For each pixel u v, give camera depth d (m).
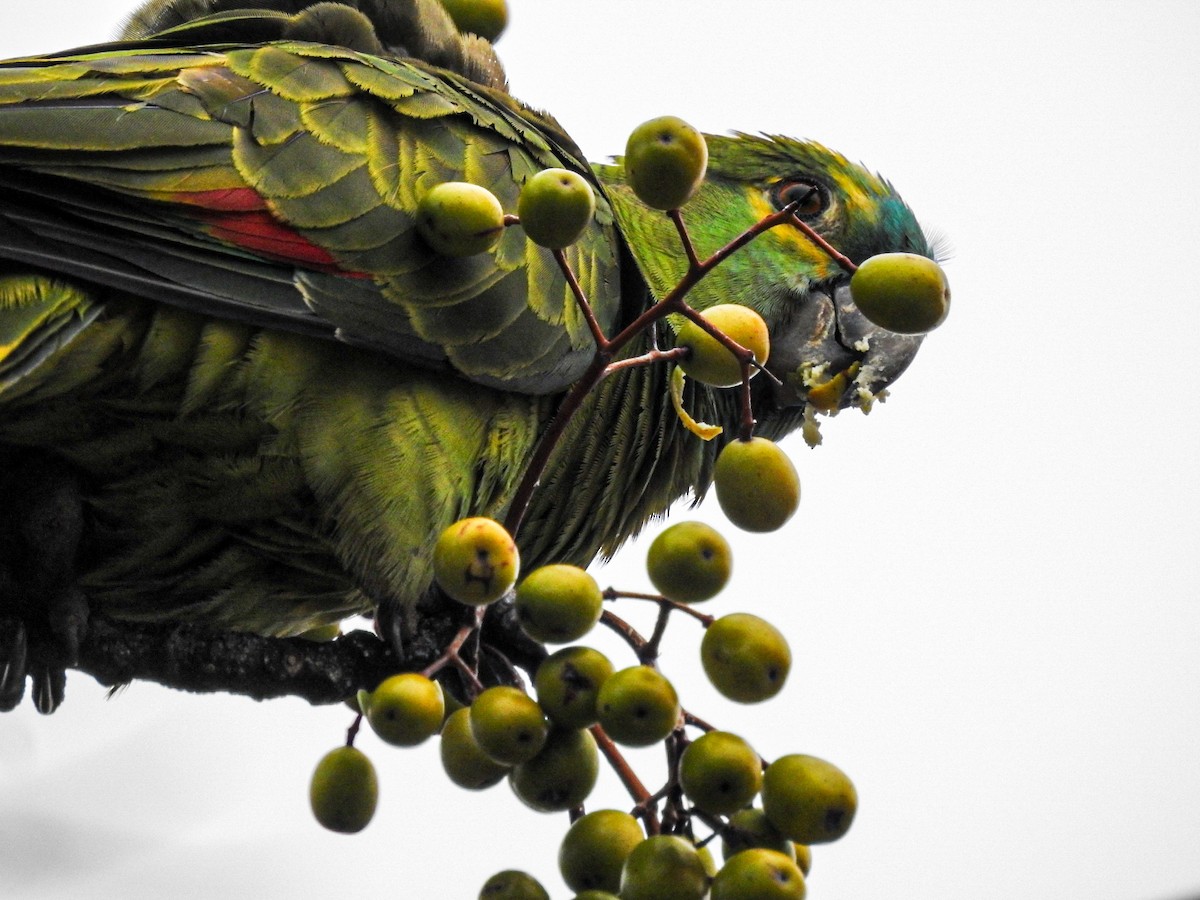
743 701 4.88
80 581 6.93
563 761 4.98
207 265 5.93
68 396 6.03
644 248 8.48
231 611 7.21
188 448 6.31
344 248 6.22
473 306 6.46
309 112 6.38
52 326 5.64
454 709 6.25
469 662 6.46
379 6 7.50
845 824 4.78
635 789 5.07
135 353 5.92
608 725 4.73
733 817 4.93
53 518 6.34
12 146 5.71
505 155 6.87
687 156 4.58
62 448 6.32
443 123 6.73
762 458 4.93
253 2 7.77
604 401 7.35
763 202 8.94
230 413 6.16
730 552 4.93
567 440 7.29
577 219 4.88
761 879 4.59
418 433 6.40
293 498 6.48
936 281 4.82
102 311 5.80
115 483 6.48
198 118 6.13
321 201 6.22
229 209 6.04
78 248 5.69
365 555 6.40
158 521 6.63
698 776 4.71
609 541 8.17
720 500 5.00
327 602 7.32
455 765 5.13
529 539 7.70
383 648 6.45
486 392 6.68
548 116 7.63
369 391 6.33
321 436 6.26
